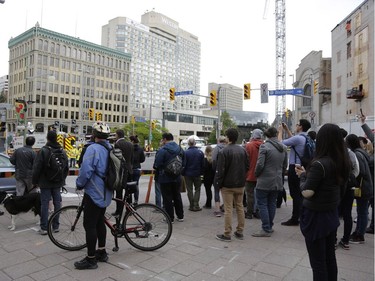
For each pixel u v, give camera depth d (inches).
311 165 125.3
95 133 178.5
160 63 6112.2
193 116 4522.6
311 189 122.4
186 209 328.8
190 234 235.8
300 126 257.8
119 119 4050.2
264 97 1026.1
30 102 1008.2
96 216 172.7
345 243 204.4
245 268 171.9
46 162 225.5
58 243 197.8
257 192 236.1
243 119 5644.7
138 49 5748.0
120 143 276.4
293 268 172.2
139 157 321.4
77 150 878.4
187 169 314.7
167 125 4170.8
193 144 318.0
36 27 3292.3
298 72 2640.3
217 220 281.3
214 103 1136.2
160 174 267.7
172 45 6358.3
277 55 3216.0
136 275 162.1
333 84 1941.4
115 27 5575.8
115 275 161.6
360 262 181.0
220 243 215.0
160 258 185.9
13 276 159.2
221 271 167.8
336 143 125.6
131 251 197.9
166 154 262.4
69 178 564.4
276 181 230.5
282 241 220.2
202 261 181.8
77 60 3617.1
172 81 6353.3
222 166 217.3
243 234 237.3
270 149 230.4
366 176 207.6
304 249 203.2
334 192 124.1
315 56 2251.5
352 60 1659.7
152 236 202.1
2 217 281.9
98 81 3826.3
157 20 6200.8
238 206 225.5
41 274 161.8
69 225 201.2
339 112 1843.0
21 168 273.6
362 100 1552.7
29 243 211.0
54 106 3415.4
